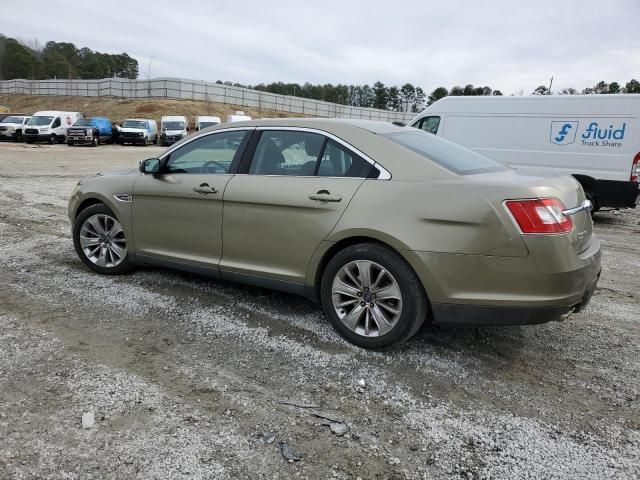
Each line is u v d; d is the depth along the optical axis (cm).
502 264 311
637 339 401
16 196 1025
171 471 236
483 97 1062
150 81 6894
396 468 245
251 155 412
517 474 242
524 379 332
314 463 246
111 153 2789
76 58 13025
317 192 366
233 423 275
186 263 447
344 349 365
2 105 7131
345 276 367
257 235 398
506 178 335
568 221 317
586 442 268
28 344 355
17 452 245
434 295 330
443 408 296
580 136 960
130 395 297
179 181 443
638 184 916
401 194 339
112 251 507
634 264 655
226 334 384
